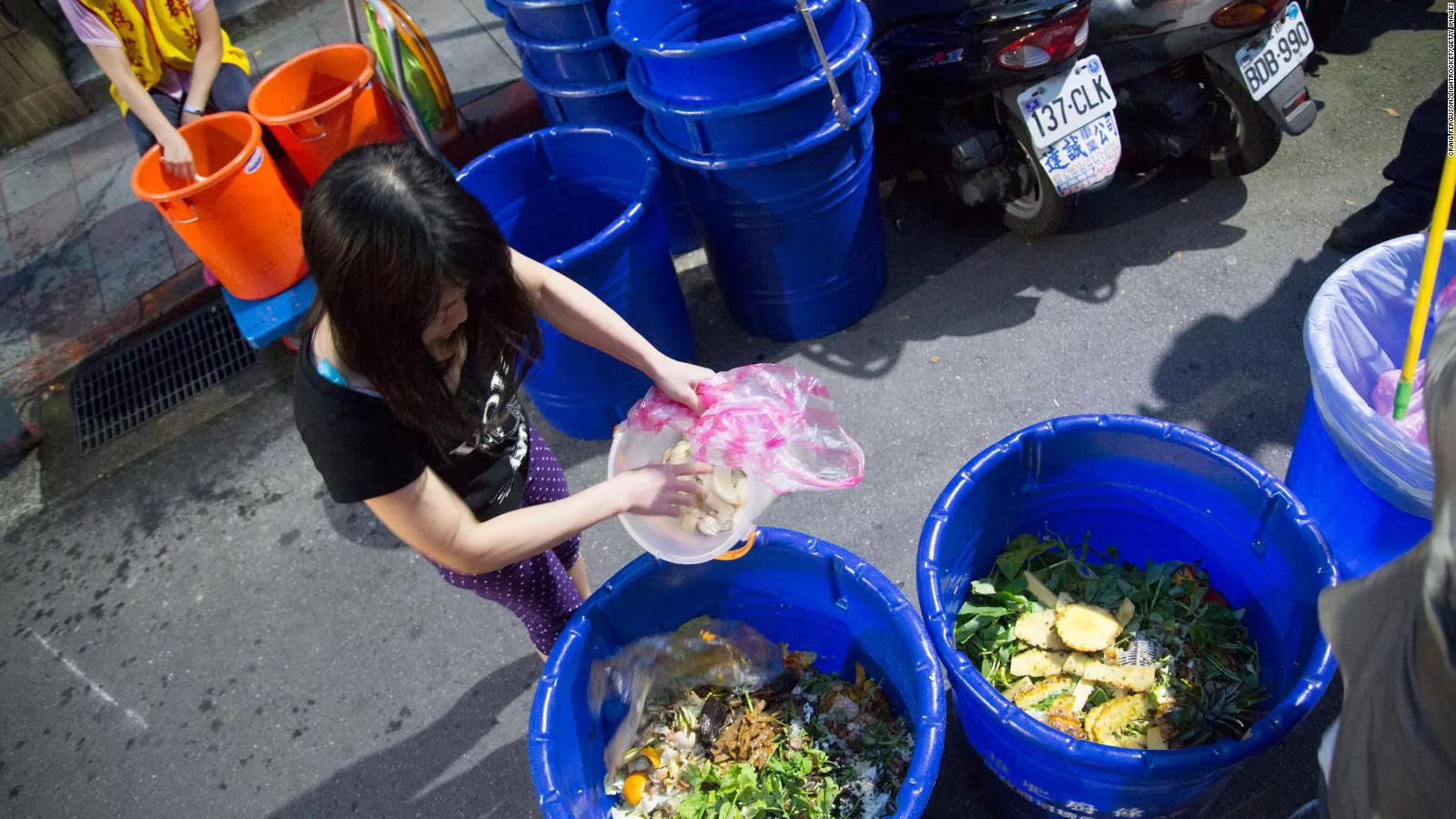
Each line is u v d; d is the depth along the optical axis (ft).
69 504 10.47
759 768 5.89
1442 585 2.53
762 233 8.89
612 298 8.29
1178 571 6.18
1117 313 9.34
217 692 8.39
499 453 5.55
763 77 7.68
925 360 9.42
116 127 15.76
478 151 13.03
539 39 9.36
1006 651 6.08
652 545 5.29
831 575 5.76
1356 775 3.08
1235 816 6.07
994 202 10.28
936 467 8.52
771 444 5.20
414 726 7.79
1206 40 8.65
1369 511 5.47
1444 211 4.47
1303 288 9.10
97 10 9.73
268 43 16.67
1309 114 9.10
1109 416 5.70
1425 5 11.92
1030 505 6.17
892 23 9.08
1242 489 5.36
